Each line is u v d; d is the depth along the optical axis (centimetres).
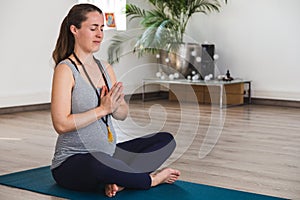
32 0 689
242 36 809
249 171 375
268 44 787
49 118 632
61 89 288
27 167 381
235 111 705
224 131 546
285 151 448
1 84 662
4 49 662
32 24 692
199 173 367
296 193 319
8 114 663
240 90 782
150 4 866
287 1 766
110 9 804
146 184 312
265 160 412
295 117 655
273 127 575
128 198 297
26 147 458
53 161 312
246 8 802
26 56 688
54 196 304
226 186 332
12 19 667
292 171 377
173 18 816
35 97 703
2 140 490
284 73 777
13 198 302
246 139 502
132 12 811
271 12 780
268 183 342
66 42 299
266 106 770
